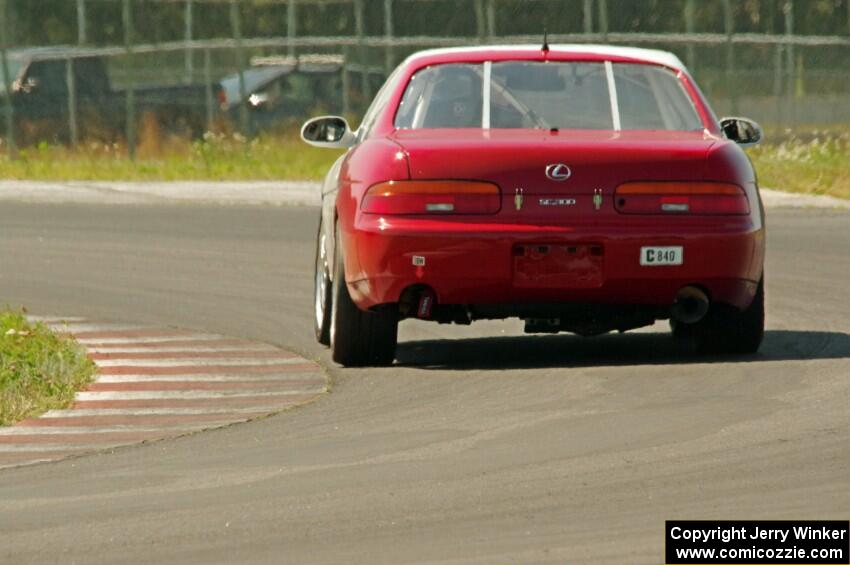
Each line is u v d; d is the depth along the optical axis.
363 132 39.88
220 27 146.12
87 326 46.00
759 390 32.94
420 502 24.72
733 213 35.28
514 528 23.14
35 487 26.52
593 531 22.86
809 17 148.25
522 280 34.84
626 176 35.03
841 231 72.25
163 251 64.88
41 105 118.50
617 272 34.81
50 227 74.19
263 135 116.50
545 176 34.94
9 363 37.12
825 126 131.62
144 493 25.81
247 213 81.69
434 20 148.88
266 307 49.75
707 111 37.62
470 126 37.12
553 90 37.66
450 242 34.81
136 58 142.00
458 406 32.56
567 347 41.22
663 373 35.44
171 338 43.59
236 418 32.28
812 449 27.36
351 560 21.75
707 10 150.88
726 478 25.61
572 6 146.38
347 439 29.70
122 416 32.72
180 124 118.38
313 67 123.94
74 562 22.03
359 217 35.69
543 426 30.06
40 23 145.00
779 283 53.94
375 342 37.44
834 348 39.16
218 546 22.59
